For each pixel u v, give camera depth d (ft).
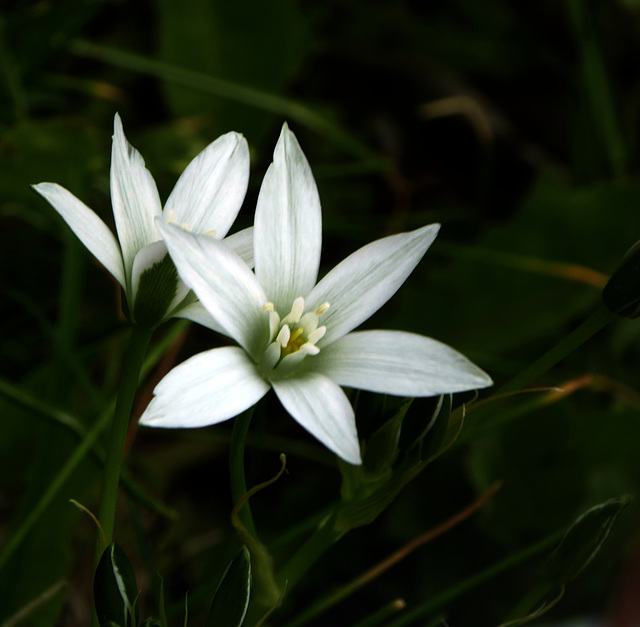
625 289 1.07
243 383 1.03
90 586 1.27
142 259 1.04
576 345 1.08
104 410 1.21
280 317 1.07
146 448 1.38
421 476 1.36
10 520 1.27
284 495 1.40
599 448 1.33
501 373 1.46
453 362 1.03
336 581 1.32
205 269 1.04
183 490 1.38
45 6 1.51
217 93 1.55
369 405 1.07
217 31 1.62
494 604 1.31
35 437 1.27
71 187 1.30
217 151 1.09
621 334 1.52
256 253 1.07
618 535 1.32
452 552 1.32
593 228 1.49
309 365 1.06
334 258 1.61
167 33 1.63
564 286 1.49
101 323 1.33
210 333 1.46
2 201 1.37
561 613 1.31
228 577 1.04
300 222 1.07
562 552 1.08
